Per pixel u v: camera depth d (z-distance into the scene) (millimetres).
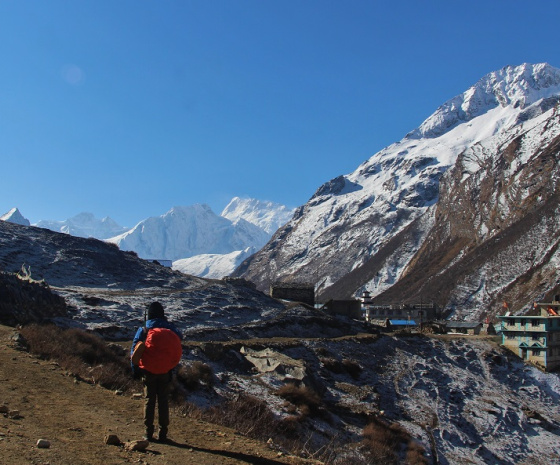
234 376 40719
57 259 73062
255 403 32719
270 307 78688
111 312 55875
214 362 44156
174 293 72500
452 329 111500
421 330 108750
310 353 56250
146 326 12664
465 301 173875
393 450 38000
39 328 28641
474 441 46969
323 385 47062
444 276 199625
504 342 77312
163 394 12531
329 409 40750
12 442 10156
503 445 47875
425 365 64125
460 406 54688
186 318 62219
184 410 18703
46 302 46406
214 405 30516
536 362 73375
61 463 9484
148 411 12320
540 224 187500
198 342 50344
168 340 12438
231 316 68125
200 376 35156
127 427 13234
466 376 64625
